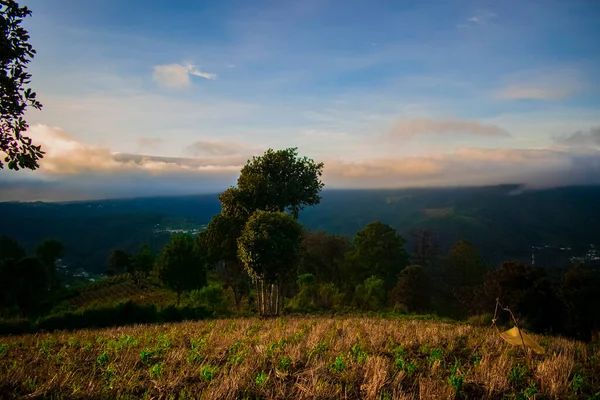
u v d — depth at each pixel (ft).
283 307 130.00
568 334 103.60
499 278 116.67
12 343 55.26
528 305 104.99
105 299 211.00
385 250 209.46
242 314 113.09
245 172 129.39
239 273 145.89
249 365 35.22
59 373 33.91
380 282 150.00
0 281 134.92
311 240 224.94
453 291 199.72
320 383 30.04
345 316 107.14
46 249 259.80
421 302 164.25
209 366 35.68
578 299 102.68
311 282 147.64
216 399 28.04
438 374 33.47
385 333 52.54
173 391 30.22
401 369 34.37
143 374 34.42
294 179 129.39
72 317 87.15
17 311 138.10
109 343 49.93
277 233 97.55
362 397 28.66
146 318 93.35
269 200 121.19
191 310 104.32
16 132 27.43
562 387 30.30
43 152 28.35
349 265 210.38
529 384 31.58
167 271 168.25
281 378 32.17
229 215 125.49
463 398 28.99
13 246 248.11
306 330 60.18
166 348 45.65
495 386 30.32
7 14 26.25
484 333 57.11
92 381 32.50
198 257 172.04
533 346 38.14
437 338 47.39
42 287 143.95
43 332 75.41
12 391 30.14
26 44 27.07
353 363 35.17
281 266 98.07
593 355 43.42
